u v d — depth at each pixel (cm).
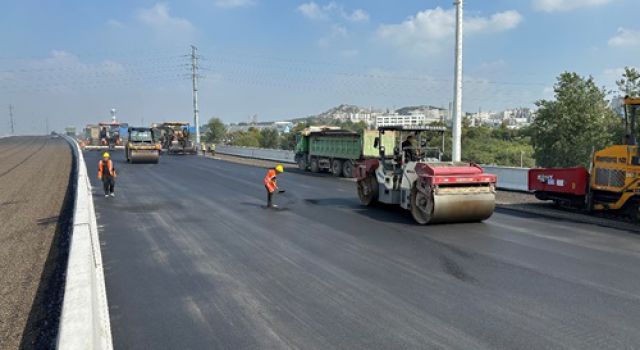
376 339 479
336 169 2411
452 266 741
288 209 1305
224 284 655
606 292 620
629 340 476
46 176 2231
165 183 1942
